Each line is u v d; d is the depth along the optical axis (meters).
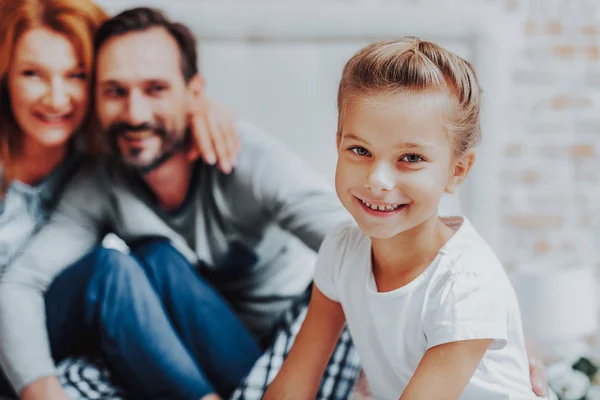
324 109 2.05
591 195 2.26
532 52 2.20
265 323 2.04
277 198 2.03
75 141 1.99
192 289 2.01
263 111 2.04
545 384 1.37
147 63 1.98
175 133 2.01
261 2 2.03
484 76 2.12
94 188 2.00
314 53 2.04
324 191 2.04
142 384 1.98
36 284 1.96
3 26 1.94
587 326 2.09
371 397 1.95
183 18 2.00
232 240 2.03
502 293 1.05
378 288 1.13
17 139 1.97
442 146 0.96
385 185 0.93
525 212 2.23
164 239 2.01
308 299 2.03
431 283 1.05
